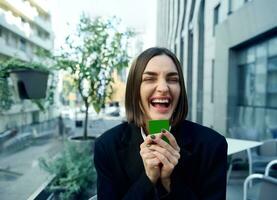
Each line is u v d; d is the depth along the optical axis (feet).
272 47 14.52
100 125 10.53
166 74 3.22
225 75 19.29
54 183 6.84
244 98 18.22
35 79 8.89
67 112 13.17
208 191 3.39
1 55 10.27
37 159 9.55
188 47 27.94
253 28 15.07
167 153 2.93
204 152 3.42
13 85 9.12
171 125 3.43
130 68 3.44
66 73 9.84
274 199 5.34
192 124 3.68
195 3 26.27
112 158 3.52
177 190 3.17
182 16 30.53
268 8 13.19
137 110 3.43
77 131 11.82
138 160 3.43
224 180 3.41
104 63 9.71
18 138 11.66
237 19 17.12
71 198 6.74
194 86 25.58
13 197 7.25
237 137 11.09
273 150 9.44
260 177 6.41
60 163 7.11
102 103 9.91
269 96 14.89
